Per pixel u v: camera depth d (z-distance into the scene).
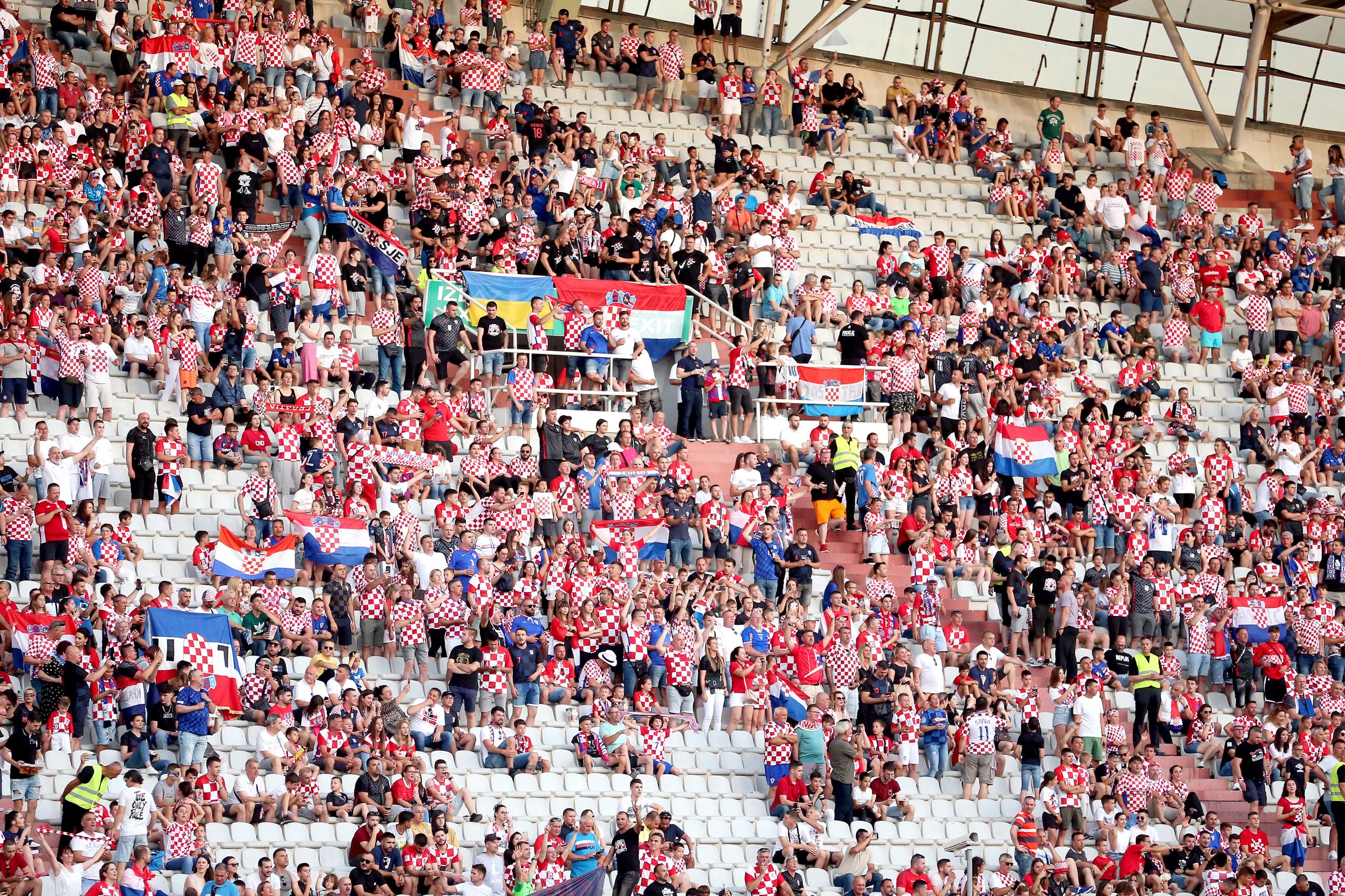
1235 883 64.50
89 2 85.56
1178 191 106.31
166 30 83.50
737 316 86.69
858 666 69.56
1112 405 90.25
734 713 67.19
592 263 85.06
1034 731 68.44
